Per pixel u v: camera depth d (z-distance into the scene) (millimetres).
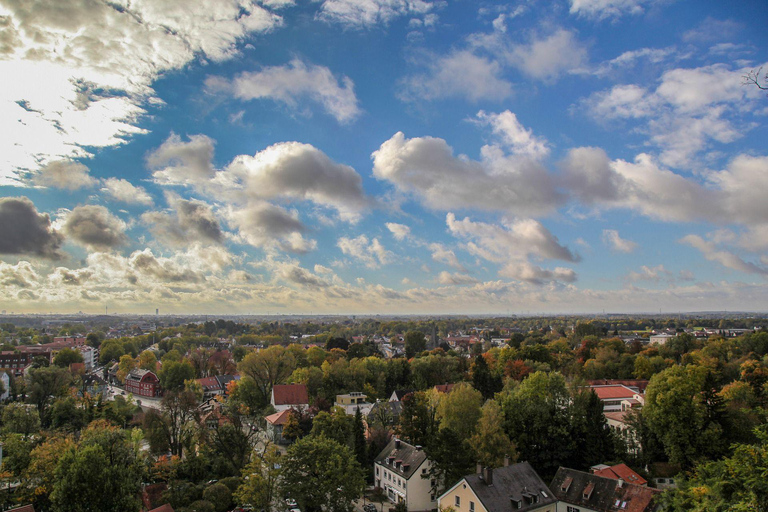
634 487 70188
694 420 86000
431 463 83875
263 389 155000
